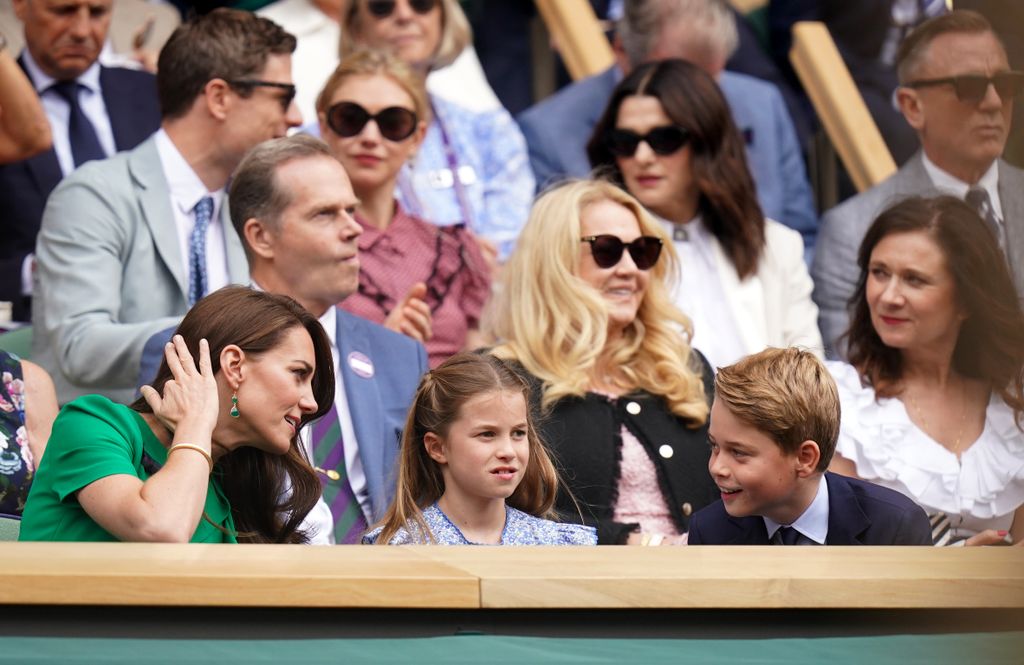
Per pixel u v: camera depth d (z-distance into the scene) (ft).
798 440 39.24
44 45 65.36
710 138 61.87
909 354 50.60
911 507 41.22
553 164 71.46
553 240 50.06
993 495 49.55
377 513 46.73
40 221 63.62
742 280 62.13
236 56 54.90
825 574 23.90
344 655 22.21
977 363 50.24
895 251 50.24
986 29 59.72
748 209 62.28
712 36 71.82
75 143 65.57
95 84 66.90
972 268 49.85
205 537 36.06
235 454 37.52
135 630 23.15
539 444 43.27
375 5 68.28
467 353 41.93
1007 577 23.98
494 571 23.79
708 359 59.47
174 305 53.93
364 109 59.47
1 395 44.52
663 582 23.35
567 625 23.79
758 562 25.34
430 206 68.08
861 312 51.62
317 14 72.95
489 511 41.09
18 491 43.60
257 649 22.41
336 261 48.44
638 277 50.44
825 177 78.84
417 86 60.70
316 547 26.48
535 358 49.21
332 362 37.93
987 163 60.70
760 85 76.13
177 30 55.93
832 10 79.97
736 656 22.54
